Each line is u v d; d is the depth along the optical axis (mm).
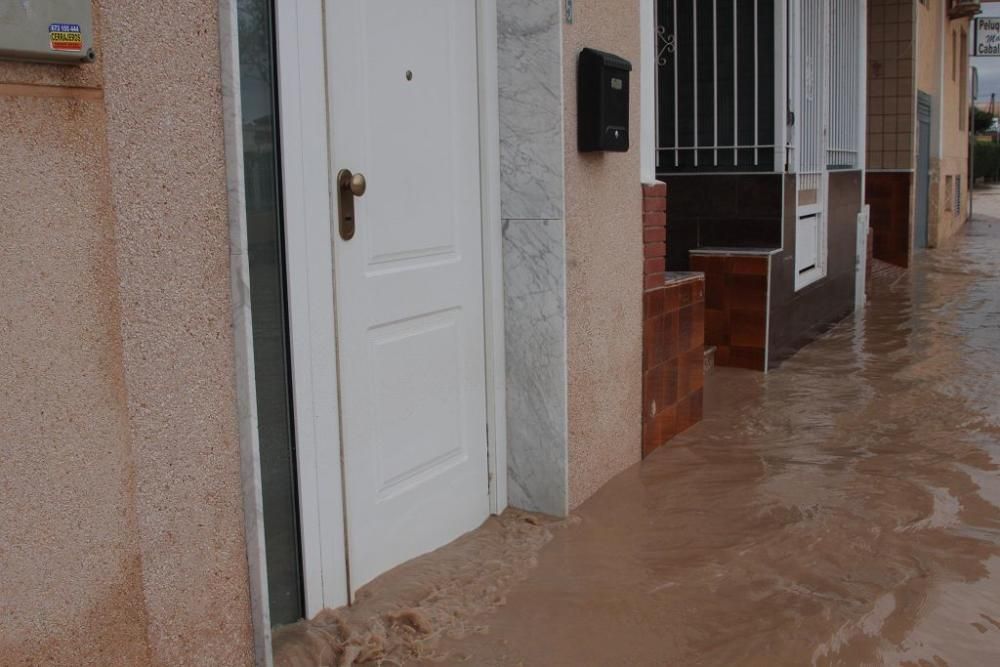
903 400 6562
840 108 9727
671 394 5609
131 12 2322
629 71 4492
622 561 3959
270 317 3082
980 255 16766
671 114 7758
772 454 5391
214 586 2633
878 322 9875
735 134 7617
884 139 14711
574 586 3725
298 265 3117
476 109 4066
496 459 4332
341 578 3398
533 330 4270
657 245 5258
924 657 3230
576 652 3250
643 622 3459
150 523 2461
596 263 4543
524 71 4109
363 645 3172
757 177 7574
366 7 3391
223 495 2633
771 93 7496
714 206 7738
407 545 3801
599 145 4246
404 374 3709
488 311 4199
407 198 3658
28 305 2178
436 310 3861
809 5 8180
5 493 2164
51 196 2201
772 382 7137
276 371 3119
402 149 3615
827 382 7117
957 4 18531
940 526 4336
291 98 3059
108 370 2336
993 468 5137
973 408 6336
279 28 3000
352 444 3430
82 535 2312
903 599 3627
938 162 18266
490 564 3869
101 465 2338
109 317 2330
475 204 4090
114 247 2330
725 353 7605
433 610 3459
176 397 2494
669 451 5430
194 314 2520
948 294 11852
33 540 2221
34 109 2158
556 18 4016
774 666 3186
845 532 4266
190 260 2500
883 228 14867
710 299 7574
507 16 4105
